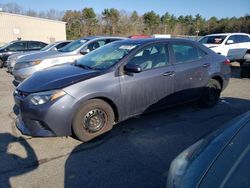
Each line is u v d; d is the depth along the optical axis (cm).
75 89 391
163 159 370
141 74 448
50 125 384
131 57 444
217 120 519
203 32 6700
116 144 413
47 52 902
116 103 427
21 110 401
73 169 345
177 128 477
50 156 377
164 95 483
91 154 383
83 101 396
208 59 555
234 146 200
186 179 184
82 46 877
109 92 414
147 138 435
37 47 1509
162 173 337
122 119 445
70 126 396
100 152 389
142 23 7206
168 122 504
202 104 581
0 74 1151
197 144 233
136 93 446
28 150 393
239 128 225
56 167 349
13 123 504
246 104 635
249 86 862
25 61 819
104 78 415
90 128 413
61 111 382
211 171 180
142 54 459
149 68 462
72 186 310
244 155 186
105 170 343
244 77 1030
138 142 420
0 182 316
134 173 336
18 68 826
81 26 6375
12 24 3180
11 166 351
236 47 1305
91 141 419
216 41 1305
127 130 465
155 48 479
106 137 436
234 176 167
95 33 6350
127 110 444
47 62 816
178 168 206
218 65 571
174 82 492
